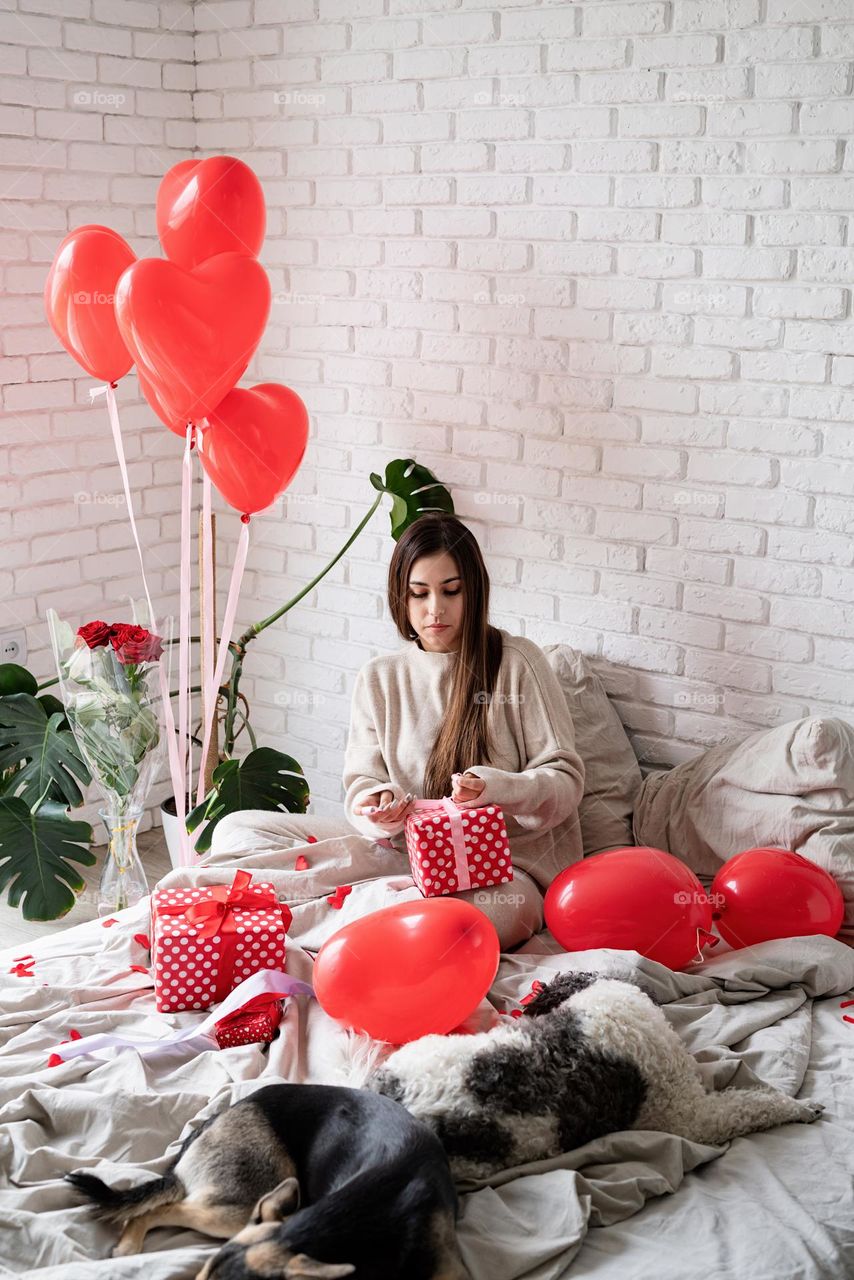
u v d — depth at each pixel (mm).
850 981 2275
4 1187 1701
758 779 2561
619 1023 1868
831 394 2580
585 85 2770
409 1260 1440
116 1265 1493
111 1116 1824
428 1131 1611
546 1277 1542
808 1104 1918
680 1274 1559
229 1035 2086
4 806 2949
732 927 2365
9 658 3293
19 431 3230
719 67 2588
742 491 2723
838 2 2434
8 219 3115
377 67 3082
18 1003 2184
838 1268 1591
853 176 2479
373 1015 2004
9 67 3053
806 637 2693
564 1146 1765
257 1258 1377
